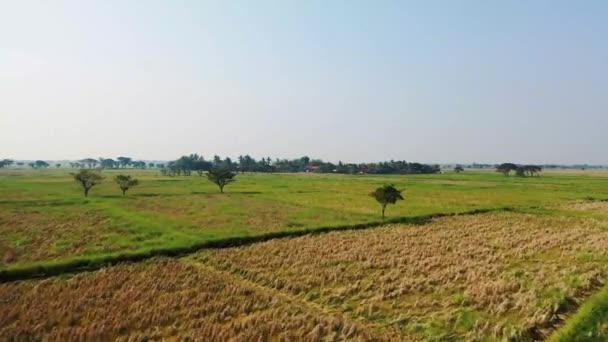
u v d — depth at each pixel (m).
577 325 18.59
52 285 24.55
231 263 29.66
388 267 28.34
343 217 51.31
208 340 17.55
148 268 28.25
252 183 111.69
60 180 112.50
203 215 52.06
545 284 23.97
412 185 106.88
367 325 19.36
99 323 18.88
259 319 19.72
